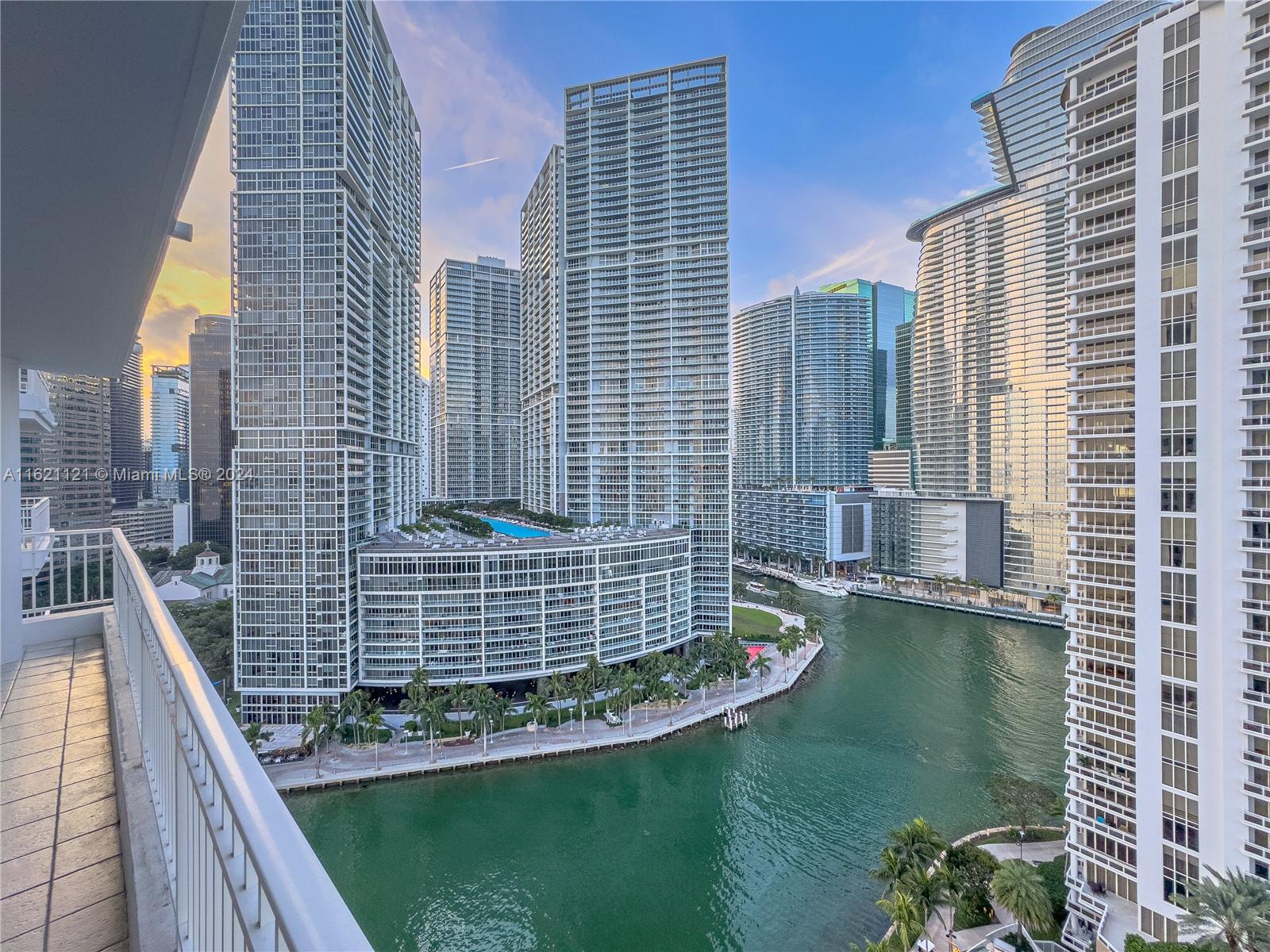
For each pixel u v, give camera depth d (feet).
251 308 264.11
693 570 404.98
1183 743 119.34
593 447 440.45
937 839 151.84
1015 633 420.36
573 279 447.01
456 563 281.54
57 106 17.12
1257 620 110.93
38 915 21.59
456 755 245.45
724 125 418.72
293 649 264.31
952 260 530.27
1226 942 105.19
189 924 16.60
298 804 216.13
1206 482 116.37
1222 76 114.62
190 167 22.26
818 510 618.03
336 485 264.11
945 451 536.42
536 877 180.45
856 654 376.89
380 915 165.99
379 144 319.68
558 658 297.94
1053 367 458.50
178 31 15.03
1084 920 134.21
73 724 37.32
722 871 182.29
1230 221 113.70
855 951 133.08
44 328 38.09
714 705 295.48
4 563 48.55
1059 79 457.27
